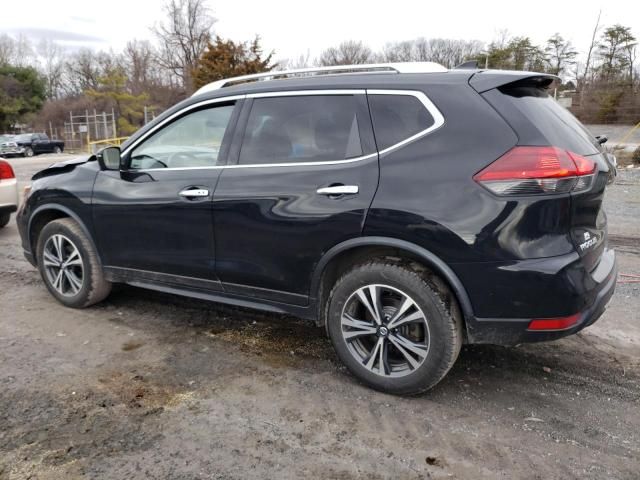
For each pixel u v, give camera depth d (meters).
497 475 2.32
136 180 3.69
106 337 3.72
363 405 2.88
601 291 2.73
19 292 4.68
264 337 3.74
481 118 2.60
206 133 3.46
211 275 3.44
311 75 3.29
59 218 4.30
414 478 2.31
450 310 2.71
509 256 2.50
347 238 2.85
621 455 2.46
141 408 2.83
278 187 3.06
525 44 36.19
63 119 49.75
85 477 2.30
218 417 2.76
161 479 2.29
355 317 3.02
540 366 3.31
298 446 2.53
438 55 62.84
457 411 2.82
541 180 2.45
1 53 68.75
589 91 25.67
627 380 3.14
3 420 2.71
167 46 54.97
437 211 2.60
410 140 2.75
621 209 8.27
